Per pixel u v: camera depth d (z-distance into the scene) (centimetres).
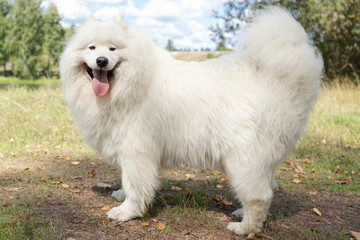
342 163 588
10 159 501
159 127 310
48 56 5219
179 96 304
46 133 658
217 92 301
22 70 4747
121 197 371
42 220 307
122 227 310
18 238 272
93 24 310
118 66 298
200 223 334
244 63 314
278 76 296
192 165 322
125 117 304
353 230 339
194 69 316
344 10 1293
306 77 295
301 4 1319
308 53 295
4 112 776
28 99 926
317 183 482
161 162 335
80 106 312
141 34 313
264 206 307
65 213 328
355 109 977
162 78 310
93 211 339
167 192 416
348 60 1447
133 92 297
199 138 305
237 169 300
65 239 280
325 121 877
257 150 295
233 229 318
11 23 4888
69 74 310
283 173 523
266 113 292
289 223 350
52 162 506
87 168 490
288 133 301
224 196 418
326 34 1367
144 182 315
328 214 377
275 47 292
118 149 317
